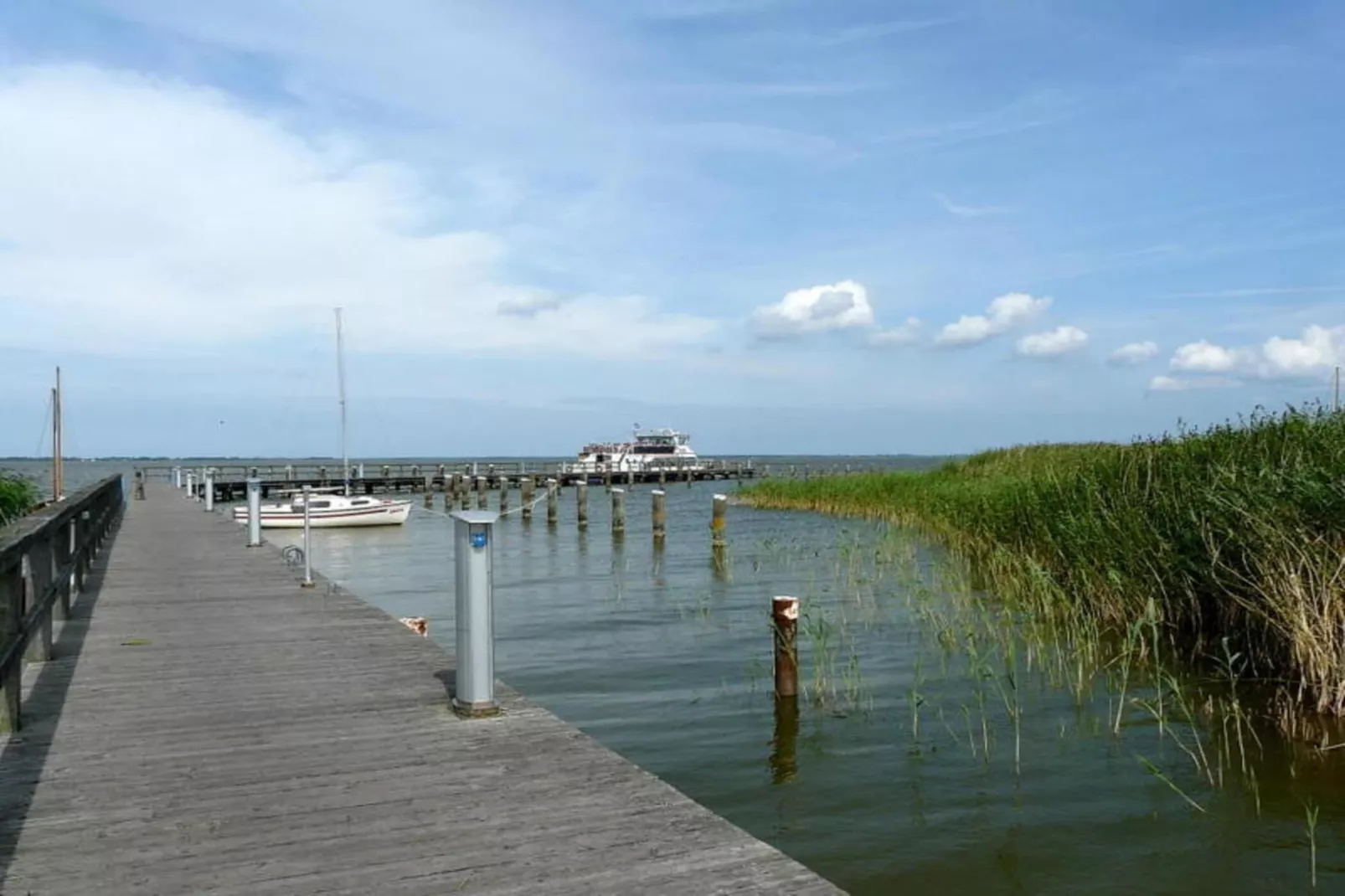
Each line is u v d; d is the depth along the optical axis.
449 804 4.25
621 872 3.55
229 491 45.50
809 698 8.67
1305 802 6.10
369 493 49.91
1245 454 10.76
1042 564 13.41
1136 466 12.55
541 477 54.72
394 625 8.92
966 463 31.94
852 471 71.88
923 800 6.25
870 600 13.89
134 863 3.65
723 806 6.20
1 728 5.32
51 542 7.38
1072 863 5.36
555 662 10.39
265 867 3.61
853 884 5.16
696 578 17.20
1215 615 10.29
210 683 6.59
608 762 4.83
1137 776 6.59
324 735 5.33
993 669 9.53
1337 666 7.79
